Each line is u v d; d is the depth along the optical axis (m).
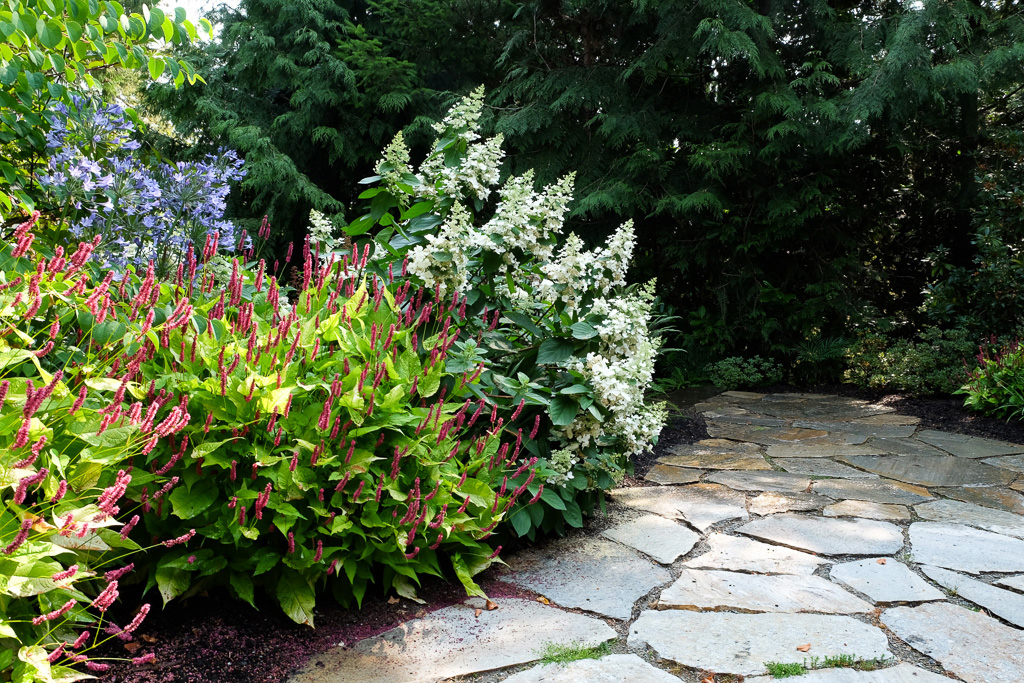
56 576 1.54
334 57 8.55
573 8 8.30
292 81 8.45
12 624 1.74
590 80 8.12
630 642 2.28
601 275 3.38
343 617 2.40
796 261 8.52
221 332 2.47
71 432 1.88
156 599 2.26
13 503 1.70
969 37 7.21
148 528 2.13
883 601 2.58
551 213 3.33
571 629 2.37
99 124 3.55
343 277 3.21
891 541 3.17
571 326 3.26
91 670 1.93
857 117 7.13
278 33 8.98
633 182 8.06
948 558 2.98
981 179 6.99
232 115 8.35
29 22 2.83
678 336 8.45
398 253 3.42
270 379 2.23
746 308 8.34
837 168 8.19
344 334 2.69
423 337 3.08
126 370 2.19
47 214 3.53
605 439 3.36
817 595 2.63
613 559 2.97
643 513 3.57
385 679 2.03
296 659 2.13
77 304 2.28
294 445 2.34
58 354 2.29
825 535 3.25
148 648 2.07
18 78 3.29
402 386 2.54
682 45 7.69
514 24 8.84
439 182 3.50
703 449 5.10
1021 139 7.05
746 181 8.17
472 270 3.38
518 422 3.26
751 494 3.92
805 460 4.73
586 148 8.32
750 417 6.27
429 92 8.69
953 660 2.17
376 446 2.53
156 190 3.24
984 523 3.43
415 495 2.41
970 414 6.05
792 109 7.25
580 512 3.34
